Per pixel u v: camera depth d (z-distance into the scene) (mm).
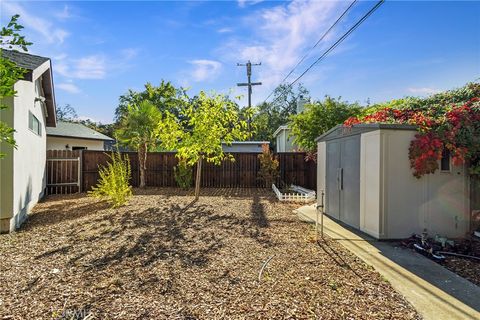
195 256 4332
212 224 6418
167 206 8539
